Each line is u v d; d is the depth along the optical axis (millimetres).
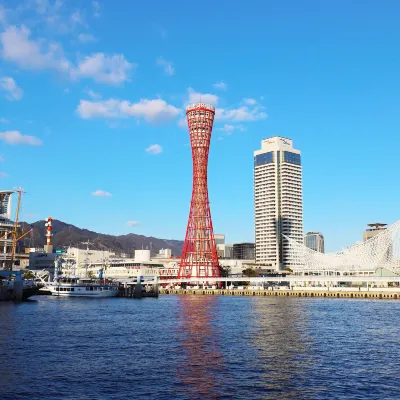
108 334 72750
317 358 54312
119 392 40531
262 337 69812
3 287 146250
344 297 177000
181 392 40750
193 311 115125
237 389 41719
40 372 47031
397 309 117875
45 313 105312
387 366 50312
